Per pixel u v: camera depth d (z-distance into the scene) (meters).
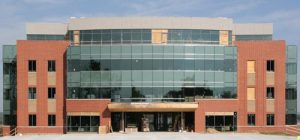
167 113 70.94
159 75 69.31
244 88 71.56
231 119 69.81
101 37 73.00
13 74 75.31
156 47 69.44
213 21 73.75
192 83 69.56
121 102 68.88
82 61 69.81
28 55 71.56
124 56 69.38
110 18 72.81
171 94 69.38
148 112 70.69
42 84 71.50
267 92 71.81
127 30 72.62
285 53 72.31
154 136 60.38
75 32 73.88
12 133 72.12
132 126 70.25
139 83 69.31
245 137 59.09
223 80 70.12
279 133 68.19
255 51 71.81
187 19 73.19
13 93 75.19
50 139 58.03
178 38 73.00
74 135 64.50
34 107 71.44
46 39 79.75
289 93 75.19
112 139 56.97
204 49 69.94
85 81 69.75
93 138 58.69
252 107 71.62
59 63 71.75
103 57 69.56
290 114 75.19
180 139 56.22
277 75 71.75
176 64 69.50
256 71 71.69
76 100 69.44
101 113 69.00
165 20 72.88
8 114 75.12
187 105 67.88
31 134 69.62
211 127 69.25
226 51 70.31
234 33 80.00
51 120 71.44
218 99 69.56
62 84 71.56
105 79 69.50
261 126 71.38
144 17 72.69
